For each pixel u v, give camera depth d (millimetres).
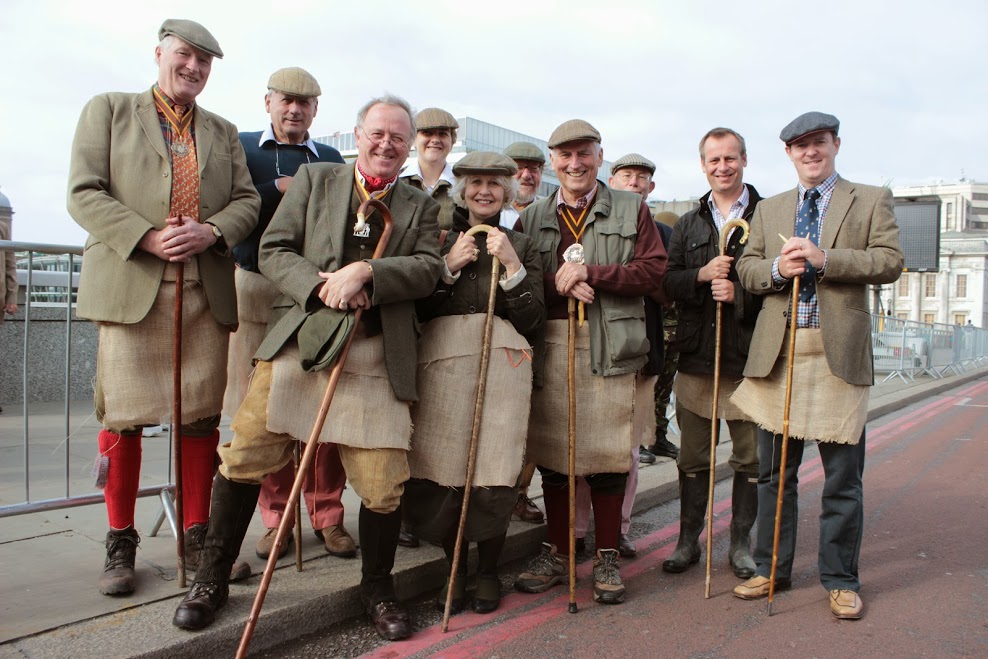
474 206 3234
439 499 3070
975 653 2854
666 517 4824
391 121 2842
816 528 4645
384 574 2982
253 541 3604
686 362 3834
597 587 3330
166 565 3146
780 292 3320
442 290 3133
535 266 3217
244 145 3627
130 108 2887
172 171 2875
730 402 3691
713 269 3535
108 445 2900
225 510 2748
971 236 52969
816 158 3326
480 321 3057
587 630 3037
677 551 3836
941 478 6043
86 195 2742
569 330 3201
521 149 4715
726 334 3750
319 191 2891
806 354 3229
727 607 3307
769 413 3330
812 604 3346
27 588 2879
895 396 11586
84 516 3797
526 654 2811
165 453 5277
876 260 3105
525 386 3111
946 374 17328
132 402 2807
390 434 2795
